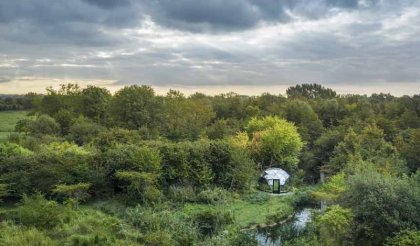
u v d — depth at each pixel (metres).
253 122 56.81
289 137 48.19
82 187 30.59
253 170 40.91
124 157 35.00
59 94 74.94
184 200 33.97
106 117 66.75
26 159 32.69
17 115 101.56
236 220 30.56
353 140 41.50
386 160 33.22
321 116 70.38
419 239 18.11
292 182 44.50
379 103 83.81
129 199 32.28
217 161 39.62
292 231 27.38
